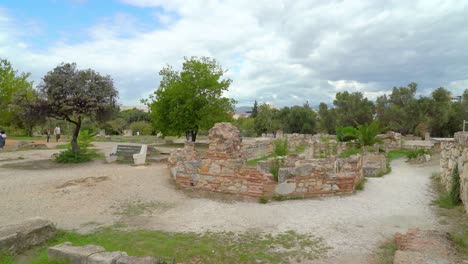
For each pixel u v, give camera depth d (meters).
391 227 6.80
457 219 7.26
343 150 22.03
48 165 15.61
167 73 27.42
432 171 15.59
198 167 10.34
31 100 15.80
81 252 4.80
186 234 6.43
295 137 30.41
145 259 4.55
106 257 4.59
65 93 16.06
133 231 6.64
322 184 9.57
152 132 51.62
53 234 6.19
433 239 5.32
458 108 48.00
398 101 54.03
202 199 9.27
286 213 7.87
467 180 7.56
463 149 8.09
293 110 60.06
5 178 12.19
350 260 5.17
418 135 50.62
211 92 26.58
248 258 5.26
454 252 4.80
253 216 7.64
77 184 10.93
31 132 40.62
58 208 8.33
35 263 4.94
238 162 9.62
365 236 6.27
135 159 15.18
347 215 7.68
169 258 5.20
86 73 16.62
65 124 44.16
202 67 26.30
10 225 5.84
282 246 5.79
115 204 8.74
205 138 39.66
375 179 12.95
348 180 9.77
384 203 8.82
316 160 11.59
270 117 60.12
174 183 11.07
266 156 22.45
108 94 16.94
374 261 5.11
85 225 7.06
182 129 26.17
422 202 8.96
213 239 6.14
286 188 9.30
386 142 30.19
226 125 10.20
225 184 9.72
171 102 25.91
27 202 8.80
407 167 18.25
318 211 8.02
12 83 32.91
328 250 5.59
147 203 8.85
